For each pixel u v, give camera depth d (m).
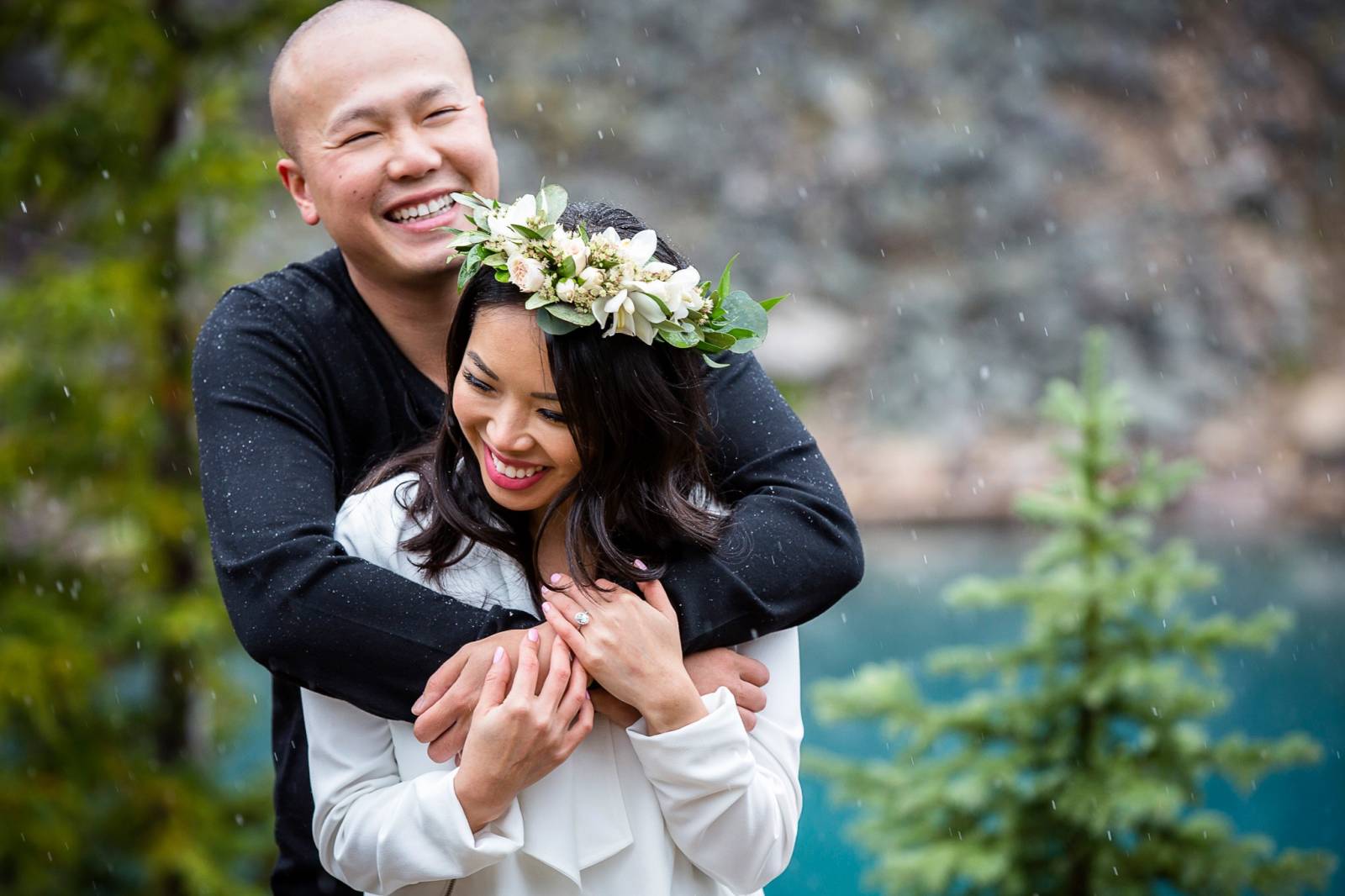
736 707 1.92
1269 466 19.12
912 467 17.81
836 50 24.28
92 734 6.86
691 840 1.90
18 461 6.61
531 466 1.82
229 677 7.20
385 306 2.38
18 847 6.53
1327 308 22.80
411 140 2.25
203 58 6.88
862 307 21.44
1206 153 24.22
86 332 6.45
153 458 6.88
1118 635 4.36
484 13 24.41
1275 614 4.26
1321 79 25.70
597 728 1.93
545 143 23.11
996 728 4.41
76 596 6.88
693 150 23.12
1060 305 21.64
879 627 13.57
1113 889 4.12
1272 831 9.26
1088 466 4.41
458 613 1.88
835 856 8.96
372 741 1.94
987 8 25.00
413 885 1.91
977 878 4.11
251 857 6.98
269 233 9.66
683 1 24.50
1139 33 25.22
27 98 14.87
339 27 2.27
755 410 2.19
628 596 1.87
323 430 2.29
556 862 1.87
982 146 23.44
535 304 1.71
